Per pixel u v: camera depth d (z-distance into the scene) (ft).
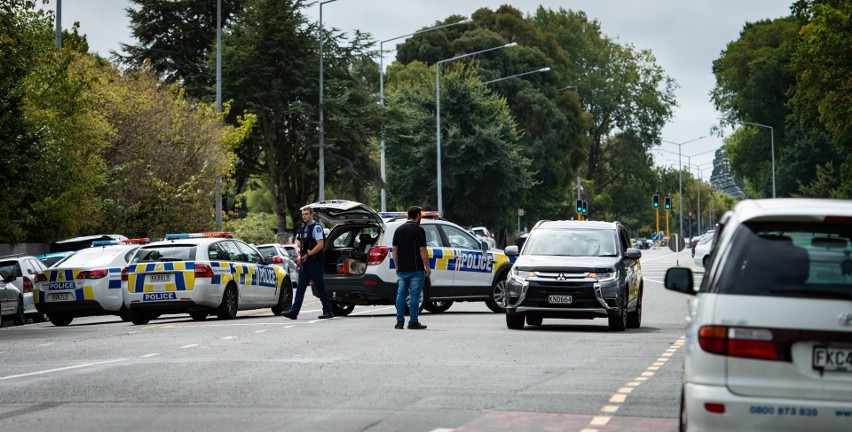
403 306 132.67
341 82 369.09
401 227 133.18
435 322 146.20
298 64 362.53
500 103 506.48
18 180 190.49
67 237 257.75
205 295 157.28
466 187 498.28
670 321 153.48
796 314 45.80
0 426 63.00
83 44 292.61
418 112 495.00
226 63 364.17
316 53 368.27
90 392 77.30
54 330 151.84
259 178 401.49
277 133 375.66
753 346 45.93
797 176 608.60
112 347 114.73
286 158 383.04
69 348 115.44
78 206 250.78
